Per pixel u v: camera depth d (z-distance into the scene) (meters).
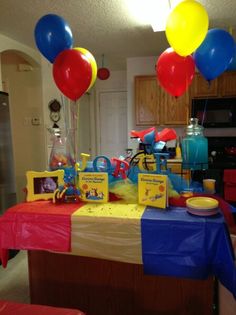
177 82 1.73
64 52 1.58
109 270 1.49
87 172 1.41
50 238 1.25
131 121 4.24
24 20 2.70
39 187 1.47
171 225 1.11
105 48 3.67
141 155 1.52
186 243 1.10
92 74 1.64
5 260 1.33
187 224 1.09
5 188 2.66
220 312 1.29
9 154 2.72
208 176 2.98
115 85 5.25
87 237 1.21
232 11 2.53
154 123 3.84
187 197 1.33
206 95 3.52
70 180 1.46
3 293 1.98
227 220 1.26
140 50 3.78
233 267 1.02
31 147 3.97
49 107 3.89
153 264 1.15
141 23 2.78
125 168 1.47
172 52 1.69
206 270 1.11
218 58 1.67
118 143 5.39
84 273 1.54
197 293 1.38
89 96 5.38
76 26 2.86
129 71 4.19
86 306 1.56
